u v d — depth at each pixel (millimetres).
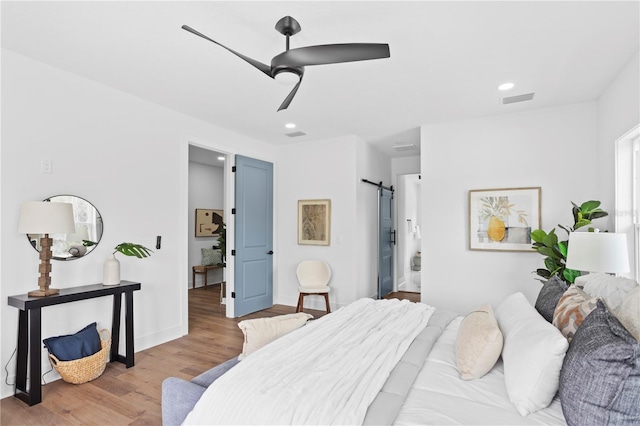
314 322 2225
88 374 2682
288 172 5414
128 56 2619
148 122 3541
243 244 4809
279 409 1246
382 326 2162
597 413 1043
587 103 3525
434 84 3092
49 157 2760
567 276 2986
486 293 3953
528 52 2518
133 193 3389
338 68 2771
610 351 1039
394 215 6523
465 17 2092
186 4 1984
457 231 4121
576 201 3551
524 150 3801
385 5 1980
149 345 3508
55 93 2805
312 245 5180
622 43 2391
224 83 3096
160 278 3641
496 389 1444
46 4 1984
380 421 1188
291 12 2043
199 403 1397
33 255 2646
